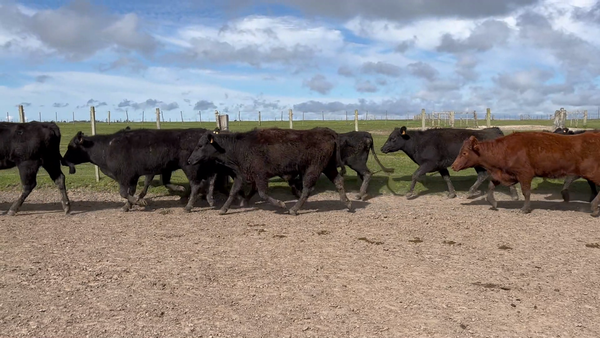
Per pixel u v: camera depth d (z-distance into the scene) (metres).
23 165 9.91
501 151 9.93
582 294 5.35
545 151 9.61
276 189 12.90
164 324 4.57
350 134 11.90
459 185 13.26
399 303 5.09
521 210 9.97
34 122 10.09
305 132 9.87
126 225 9.09
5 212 10.41
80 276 6.01
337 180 10.25
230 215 10.12
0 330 4.45
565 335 4.34
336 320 4.66
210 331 4.42
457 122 46.50
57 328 4.49
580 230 8.44
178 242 7.74
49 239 7.96
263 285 5.65
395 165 16.47
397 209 10.58
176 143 10.45
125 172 10.43
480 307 4.98
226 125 13.98
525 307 4.98
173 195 12.55
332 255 6.93
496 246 7.42
